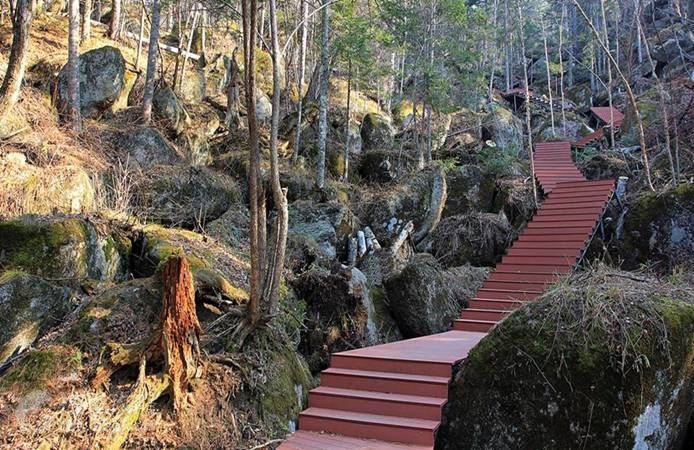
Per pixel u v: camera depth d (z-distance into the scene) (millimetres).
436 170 12289
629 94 11125
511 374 4238
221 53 16516
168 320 4191
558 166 14750
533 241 9797
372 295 8742
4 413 3691
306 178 11125
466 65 16422
